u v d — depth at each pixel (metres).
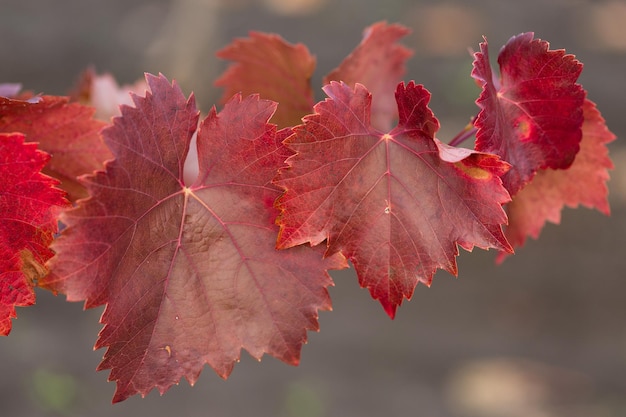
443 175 0.64
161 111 0.64
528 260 7.45
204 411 5.77
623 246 7.52
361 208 0.64
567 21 10.92
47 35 9.48
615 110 9.27
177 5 7.99
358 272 0.64
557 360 6.42
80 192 0.71
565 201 0.76
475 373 6.18
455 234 0.64
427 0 10.81
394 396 5.99
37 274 0.64
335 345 6.57
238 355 0.65
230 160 0.64
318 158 0.63
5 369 5.80
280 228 0.63
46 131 0.70
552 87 0.67
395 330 6.76
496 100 0.66
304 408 5.80
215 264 0.65
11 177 0.63
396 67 0.80
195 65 7.43
